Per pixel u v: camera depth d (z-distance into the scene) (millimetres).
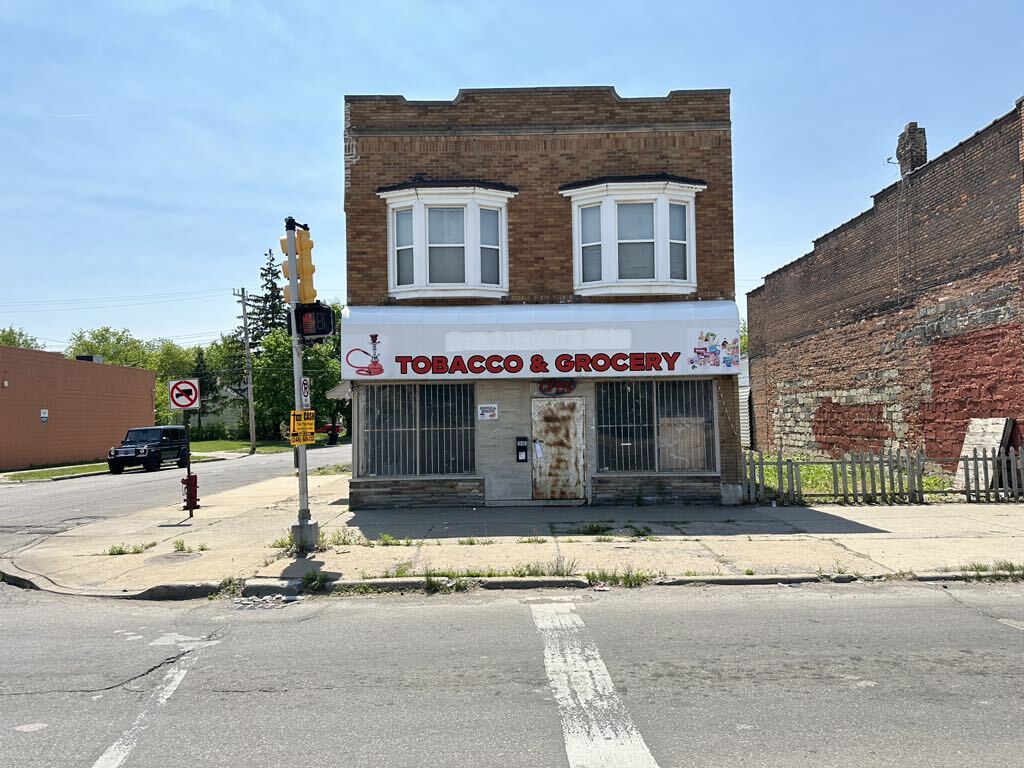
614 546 9805
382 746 4184
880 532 10516
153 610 7531
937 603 7223
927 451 17328
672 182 13648
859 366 20641
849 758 3928
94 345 86938
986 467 13344
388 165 13938
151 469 31359
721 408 13680
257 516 13484
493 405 13742
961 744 4074
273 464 35469
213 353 81625
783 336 26484
